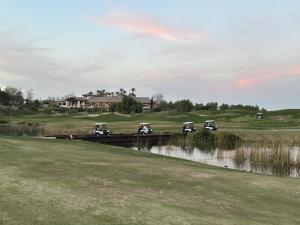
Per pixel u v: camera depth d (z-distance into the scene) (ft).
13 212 42.86
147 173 76.07
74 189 56.24
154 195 58.65
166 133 241.76
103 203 50.14
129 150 124.98
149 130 243.19
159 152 177.68
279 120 372.58
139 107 555.69
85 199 51.08
